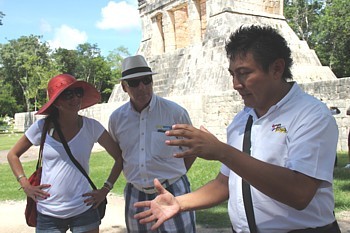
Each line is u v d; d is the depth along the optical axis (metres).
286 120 2.25
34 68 58.12
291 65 2.37
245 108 2.64
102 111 26.84
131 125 3.97
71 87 3.77
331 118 2.20
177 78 25.22
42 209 3.82
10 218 7.84
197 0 27.14
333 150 2.17
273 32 2.29
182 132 1.94
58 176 3.80
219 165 12.30
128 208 4.02
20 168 3.93
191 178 10.19
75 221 3.85
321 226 2.28
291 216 2.25
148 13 32.00
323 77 22.16
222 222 6.58
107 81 74.31
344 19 34.53
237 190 2.45
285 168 2.03
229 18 23.77
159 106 3.97
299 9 45.84
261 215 2.32
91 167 13.61
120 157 4.17
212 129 19.16
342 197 7.47
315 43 42.56
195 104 19.81
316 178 2.06
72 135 3.92
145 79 3.80
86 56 75.75
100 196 3.98
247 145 2.38
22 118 48.25
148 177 3.90
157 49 31.34
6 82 69.88
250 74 2.20
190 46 25.44
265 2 25.59
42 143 3.86
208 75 22.36
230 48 2.31
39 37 68.19
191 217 3.88
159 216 2.38
